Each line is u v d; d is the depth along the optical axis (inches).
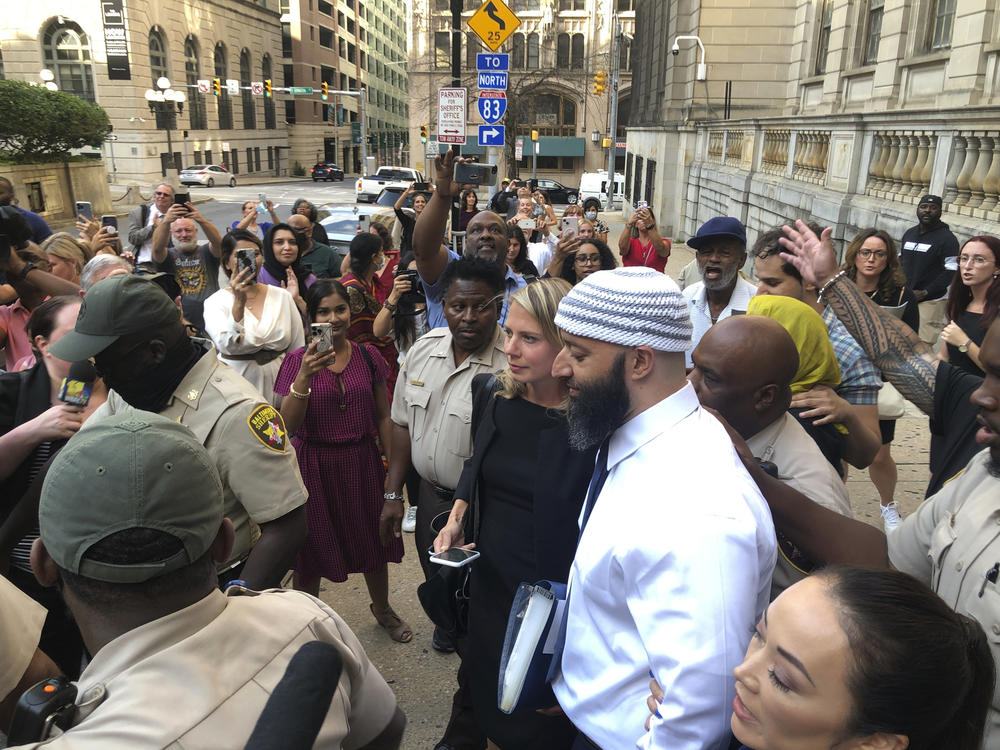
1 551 87.9
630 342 55.3
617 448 58.9
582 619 59.9
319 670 36.6
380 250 216.5
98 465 42.9
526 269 231.6
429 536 117.5
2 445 85.7
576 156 2027.6
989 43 306.3
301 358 134.7
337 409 130.2
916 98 385.1
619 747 55.6
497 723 84.9
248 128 2407.7
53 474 44.3
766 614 44.3
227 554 52.8
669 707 48.2
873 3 460.8
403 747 113.8
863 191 362.0
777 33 741.3
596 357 57.2
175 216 246.5
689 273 222.8
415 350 122.6
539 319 81.5
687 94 800.9
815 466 75.0
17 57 1713.8
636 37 1429.6
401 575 165.8
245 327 167.3
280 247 217.2
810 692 40.4
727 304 149.7
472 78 1867.6
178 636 44.4
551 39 1951.3
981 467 65.1
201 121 2101.4
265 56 2511.1
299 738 33.4
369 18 3959.2
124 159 1781.5
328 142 3117.6
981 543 59.7
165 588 44.1
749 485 56.4
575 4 1946.4
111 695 42.3
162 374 79.6
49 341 98.8
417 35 1888.5
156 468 43.4
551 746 80.4
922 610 39.9
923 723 39.3
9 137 898.7
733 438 66.7
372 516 135.3
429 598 94.4
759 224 517.3
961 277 157.6
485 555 87.6
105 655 43.9
